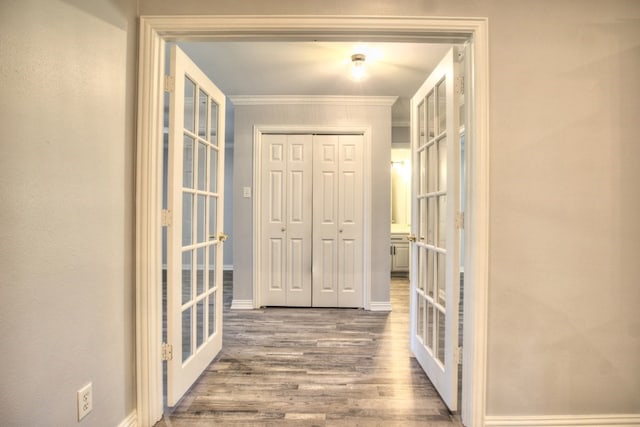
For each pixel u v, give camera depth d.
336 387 1.95
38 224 1.00
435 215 1.98
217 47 2.34
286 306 3.57
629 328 1.53
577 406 1.54
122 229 1.43
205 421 1.63
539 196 1.52
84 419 1.21
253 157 3.49
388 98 3.43
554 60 1.51
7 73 0.90
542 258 1.52
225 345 2.55
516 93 1.51
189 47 2.34
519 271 1.52
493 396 1.53
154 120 1.54
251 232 3.52
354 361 2.29
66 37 1.10
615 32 1.51
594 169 1.52
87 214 1.22
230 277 5.32
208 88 2.07
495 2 1.51
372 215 3.50
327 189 3.55
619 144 1.52
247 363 2.25
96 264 1.27
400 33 1.54
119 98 1.40
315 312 3.41
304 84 3.07
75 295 1.16
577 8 1.51
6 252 0.91
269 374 2.10
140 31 1.51
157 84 1.55
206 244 2.09
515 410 1.53
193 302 1.93
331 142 3.55
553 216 1.52
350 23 1.51
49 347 1.05
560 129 1.51
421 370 2.16
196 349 1.97
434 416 1.68
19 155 0.94
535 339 1.53
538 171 1.51
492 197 1.51
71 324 1.14
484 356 1.52
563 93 1.51
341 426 1.60
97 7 1.25
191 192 1.87
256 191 3.50
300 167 3.55
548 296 1.53
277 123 3.48
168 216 1.64
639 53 1.51
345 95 3.38
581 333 1.53
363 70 2.71
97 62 1.26
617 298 1.52
